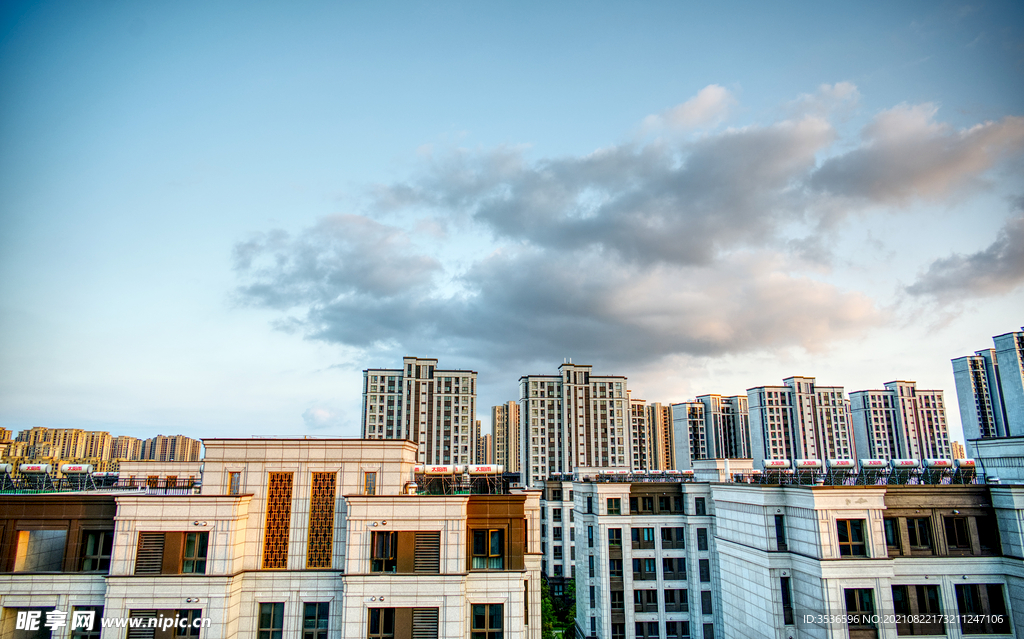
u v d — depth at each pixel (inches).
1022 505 1541.6
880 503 1565.0
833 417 6820.9
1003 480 1684.3
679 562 2544.3
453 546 1328.7
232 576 1290.6
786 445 6678.2
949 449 6717.5
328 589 1350.9
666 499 2618.1
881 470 1758.1
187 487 1560.0
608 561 2536.9
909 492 1615.4
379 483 1417.3
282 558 1370.6
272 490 1407.5
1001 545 1592.0
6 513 1326.3
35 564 1390.3
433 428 5797.2
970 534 1603.1
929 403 6860.2
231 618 1286.9
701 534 2527.1
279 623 1336.1
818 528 1547.7
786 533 1716.3
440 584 1306.6
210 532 1307.8
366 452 1434.5
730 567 2016.5
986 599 1550.2
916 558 1561.3
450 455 5762.8
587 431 6023.6
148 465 2052.2
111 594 1253.7
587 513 2785.4
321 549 1380.4
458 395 5920.3
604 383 6190.9
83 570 1317.7
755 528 1808.6
